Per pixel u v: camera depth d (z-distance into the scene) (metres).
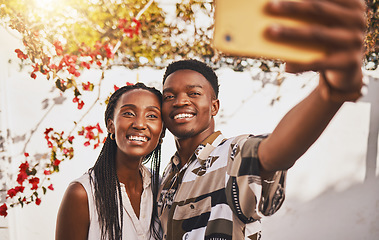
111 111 1.83
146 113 1.73
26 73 4.32
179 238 1.58
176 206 1.63
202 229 1.50
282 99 4.44
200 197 1.55
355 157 4.65
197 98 1.76
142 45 3.97
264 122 4.44
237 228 1.43
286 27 0.44
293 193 4.60
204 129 1.79
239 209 1.36
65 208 1.62
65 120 4.31
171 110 1.76
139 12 3.71
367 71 4.57
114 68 4.27
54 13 3.67
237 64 4.36
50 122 4.32
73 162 4.32
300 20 0.46
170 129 1.80
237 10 0.45
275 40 0.44
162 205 1.78
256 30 0.45
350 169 4.64
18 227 4.34
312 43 0.45
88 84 4.09
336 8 0.45
